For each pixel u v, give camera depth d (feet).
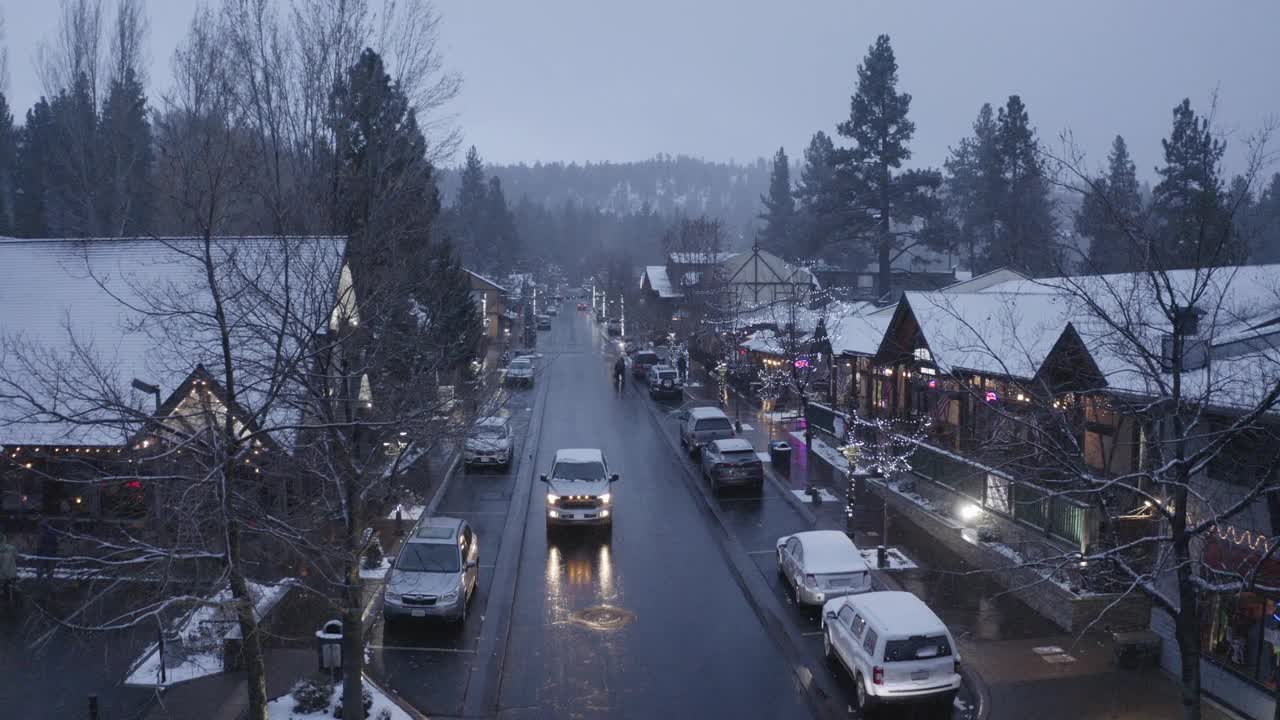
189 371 50.75
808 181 324.80
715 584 65.72
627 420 137.90
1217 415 41.50
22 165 184.65
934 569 66.64
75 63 136.26
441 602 55.52
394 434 42.27
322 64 41.93
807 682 49.14
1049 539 60.44
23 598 55.77
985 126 260.83
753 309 191.01
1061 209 67.62
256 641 36.40
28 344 60.75
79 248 75.72
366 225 43.24
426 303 60.34
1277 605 41.52
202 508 35.37
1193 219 46.91
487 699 46.80
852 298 240.94
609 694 47.75
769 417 138.21
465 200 402.31
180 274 72.28
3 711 43.29
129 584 46.91
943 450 80.18
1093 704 44.78
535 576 67.41
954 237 217.56
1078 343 51.60
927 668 43.75
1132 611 54.44
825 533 63.05
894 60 215.92
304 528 39.75
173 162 47.73
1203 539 40.29
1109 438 67.10
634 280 382.83
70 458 54.49
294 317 36.63
